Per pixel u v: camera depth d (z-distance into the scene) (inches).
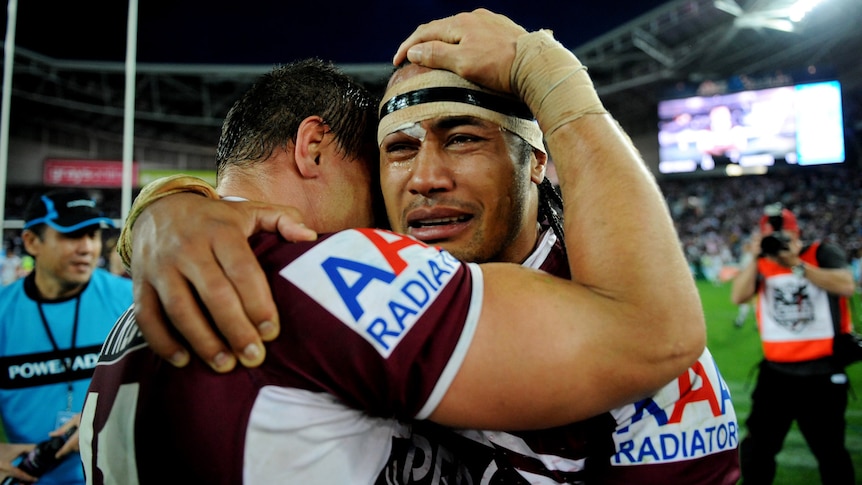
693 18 844.0
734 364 289.3
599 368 27.0
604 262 28.9
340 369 26.5
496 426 27.9
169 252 27.1
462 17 37.8
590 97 33.8
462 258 37.5
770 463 132.4
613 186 30.7
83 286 98.5
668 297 28.1
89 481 31.5
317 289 27.2
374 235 30.1
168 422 26.8
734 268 660.7
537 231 43.3
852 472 126.0
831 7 740.7
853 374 260.5
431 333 27.1
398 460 30.7
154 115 1052.5
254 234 29.7
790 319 128.6
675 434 34.5
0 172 175.0
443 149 36.9
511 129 37.3
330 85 43.2
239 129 41.1
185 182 33.4
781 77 735.1
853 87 876.0
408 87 37.1
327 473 26.9
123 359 30.1
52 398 95.0
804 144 723.4
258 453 25.9
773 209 132.3
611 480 34.2
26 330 94.7
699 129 773.9
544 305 27.7
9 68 179.5
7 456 90.0
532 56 34.7
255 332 25.9
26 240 95.3
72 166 780.0
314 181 40.9
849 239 738.2
